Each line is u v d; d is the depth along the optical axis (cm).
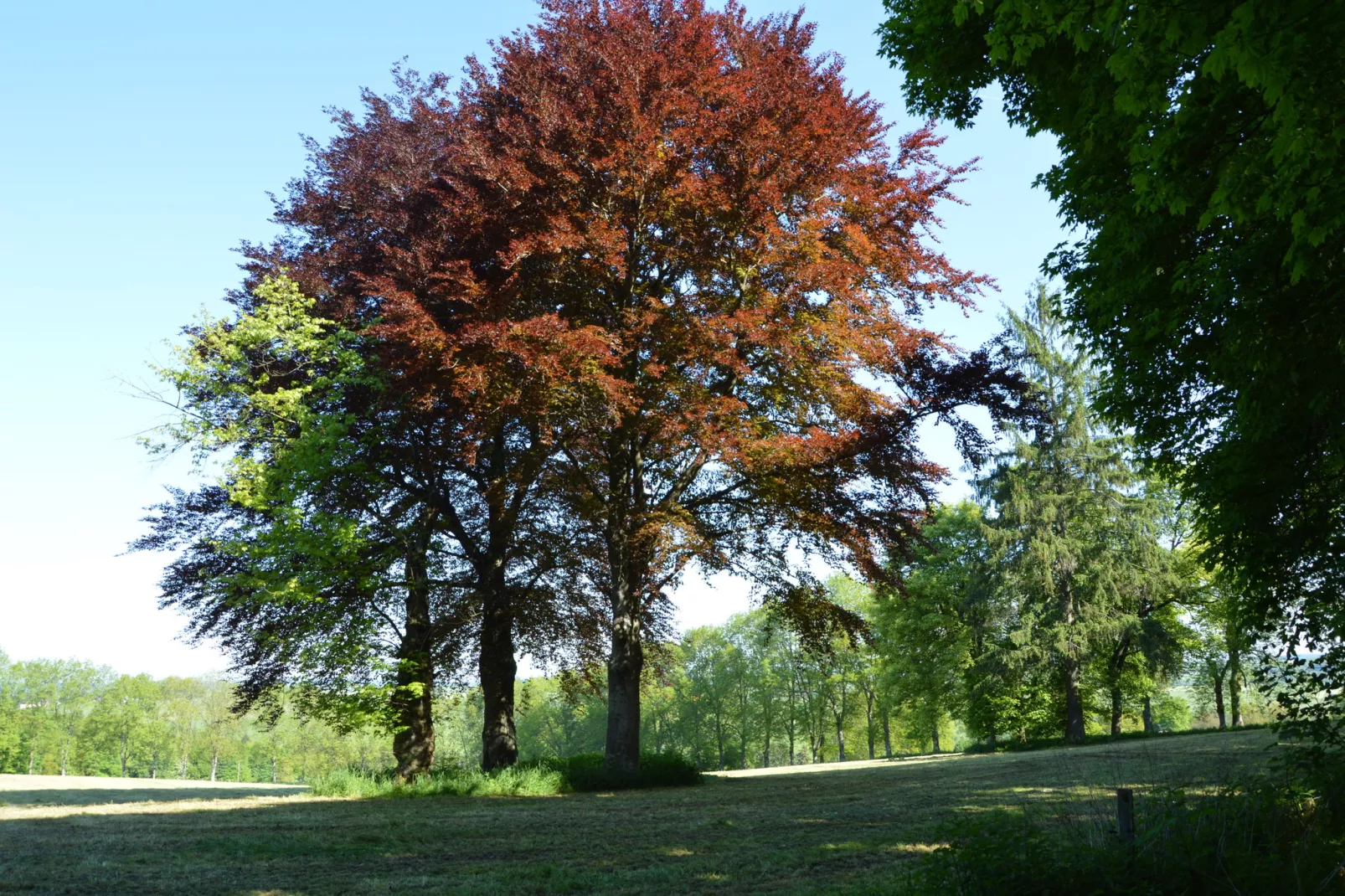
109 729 9000
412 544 2295
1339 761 831
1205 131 716
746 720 7606
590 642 2558
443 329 2036
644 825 1284
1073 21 682
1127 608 3791
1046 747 3659
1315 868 581
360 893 786
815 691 7112
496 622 2280
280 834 1206
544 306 2005
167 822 1381
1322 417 857
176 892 789
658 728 8794
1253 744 2189
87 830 1265
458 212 1939
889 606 4719
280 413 2120
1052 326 3969
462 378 1728
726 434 1786
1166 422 1070
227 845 1089
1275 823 666
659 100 1788
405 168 2227
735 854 976
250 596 2038
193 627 2286
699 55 1855
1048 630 3725
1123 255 959
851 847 981
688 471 2131
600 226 1778
